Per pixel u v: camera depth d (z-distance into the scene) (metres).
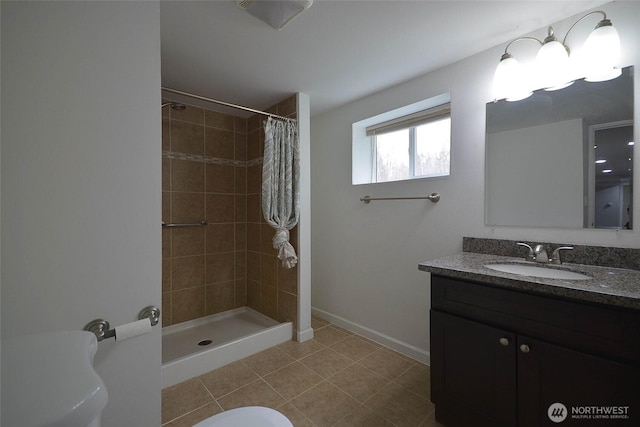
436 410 1.34
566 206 1.37
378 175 2.48
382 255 2.23
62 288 0.73
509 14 1.32
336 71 1.87
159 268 0.89
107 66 0.79
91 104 0.77
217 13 1.28
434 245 1.90
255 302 2.77
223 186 2.74
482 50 1.63
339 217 2.57
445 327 1.28
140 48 0.85
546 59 1.31
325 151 2.70
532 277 1.08
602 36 1.15
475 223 1.69
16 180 0.66
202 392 1.65
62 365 0.48
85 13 0.76
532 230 1.47
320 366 1.92
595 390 0.90
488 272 1.17
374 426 1.37
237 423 0.93
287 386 1.70
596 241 1.29
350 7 1.25
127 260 0.83
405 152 2.26
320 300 2.79
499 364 1.11
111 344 0.82
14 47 0.66
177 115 2.46
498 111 1.59
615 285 0.95
